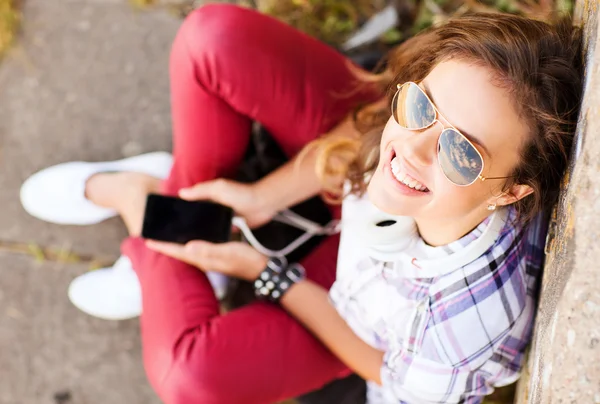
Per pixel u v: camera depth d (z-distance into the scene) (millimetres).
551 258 1070
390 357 1378
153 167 2090
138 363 2127
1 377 2141
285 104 1596
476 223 1128
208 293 1724
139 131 2244
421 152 1040
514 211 1156
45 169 2213
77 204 2018
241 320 1617
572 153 976
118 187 1945
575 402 819
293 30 1600
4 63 2291
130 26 2295
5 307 2166
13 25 2297
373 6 2232
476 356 1220
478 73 983
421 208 1104
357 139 1570
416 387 1323
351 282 1408
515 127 978
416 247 1210
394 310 1295
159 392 1619
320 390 1812
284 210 1779
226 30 1480
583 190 833
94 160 2234
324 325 1585
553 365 839
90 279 2053
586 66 950
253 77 1524
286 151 1820
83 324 2148
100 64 2281
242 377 1569
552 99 977
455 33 1039
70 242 2189
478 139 982
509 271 1176
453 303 1188
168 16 2293
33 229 2197
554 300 917
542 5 1908
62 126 2250
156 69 2270
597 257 812
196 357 1559
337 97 1635
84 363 2135
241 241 1922
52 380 2133
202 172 1762
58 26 2303
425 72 1096
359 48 2168
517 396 1500
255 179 1879
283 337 1608
